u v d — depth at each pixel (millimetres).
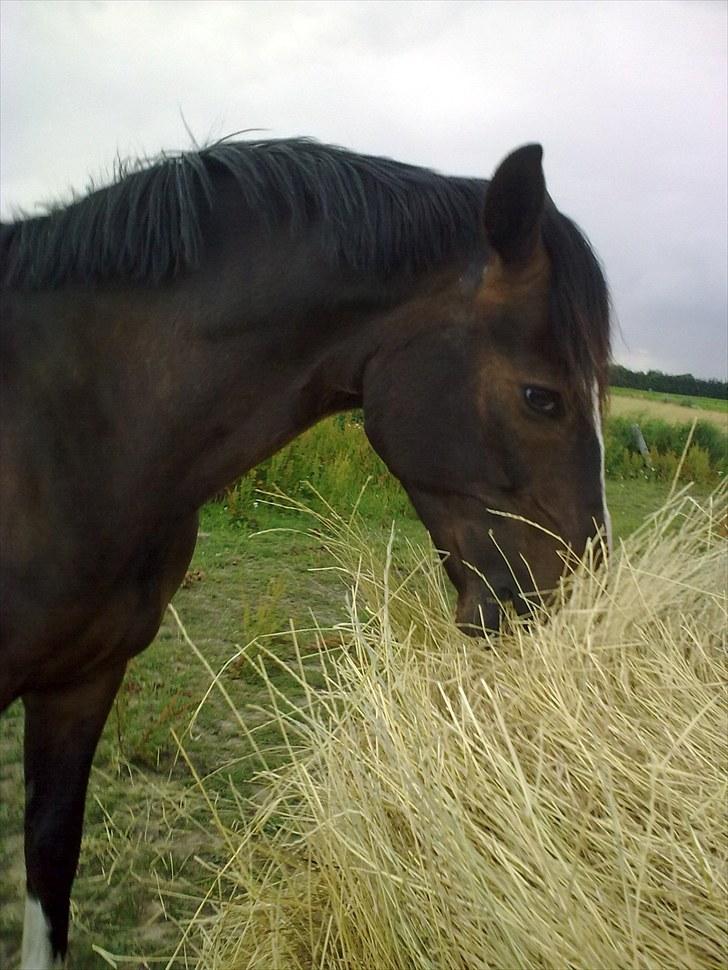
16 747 2695
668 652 1694
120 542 1419
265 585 4371
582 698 1467
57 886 1643
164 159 1515
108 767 2549
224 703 3006
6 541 1348
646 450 8406
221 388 1436
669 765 1394
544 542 1424
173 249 1392
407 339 1428
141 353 1411
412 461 1462
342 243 1397
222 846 2166
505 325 1372
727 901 1151
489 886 1199
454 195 1438
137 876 1911
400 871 1266
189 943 1867
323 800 1508
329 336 1458
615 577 1686
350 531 2586
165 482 1457
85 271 1403
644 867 1134
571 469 1407
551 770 1374
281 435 1509
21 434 1366
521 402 1374
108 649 1503
